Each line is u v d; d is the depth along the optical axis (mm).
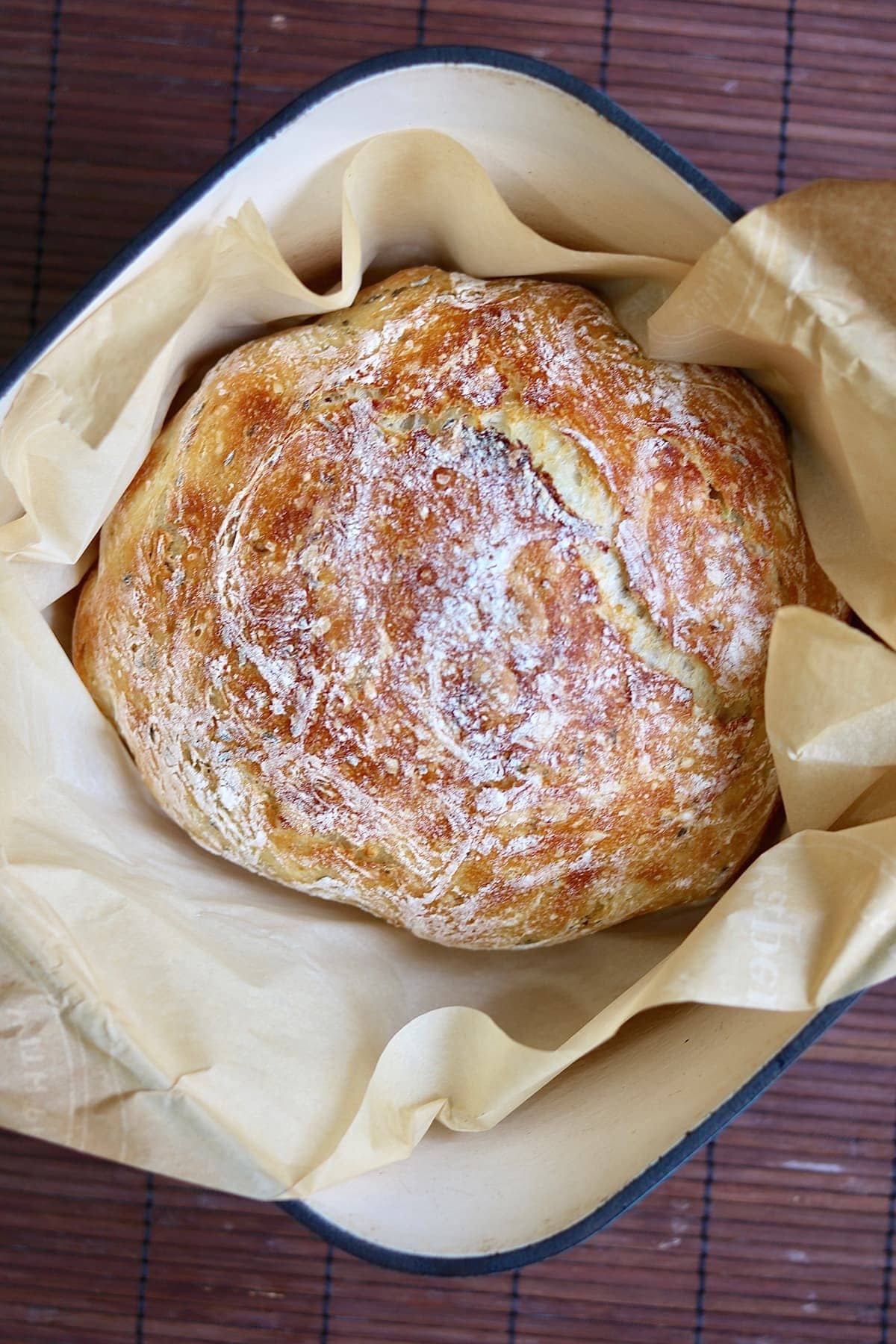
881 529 728
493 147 747
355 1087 736
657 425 741
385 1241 737
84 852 743
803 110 836
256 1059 729
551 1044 761
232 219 730
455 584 730
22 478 734
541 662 729
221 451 751
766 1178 836
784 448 758
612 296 762
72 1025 708
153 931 736
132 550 760
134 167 829
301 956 761
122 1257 830
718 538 738
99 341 733
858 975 700
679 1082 742
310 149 734
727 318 718
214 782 752
